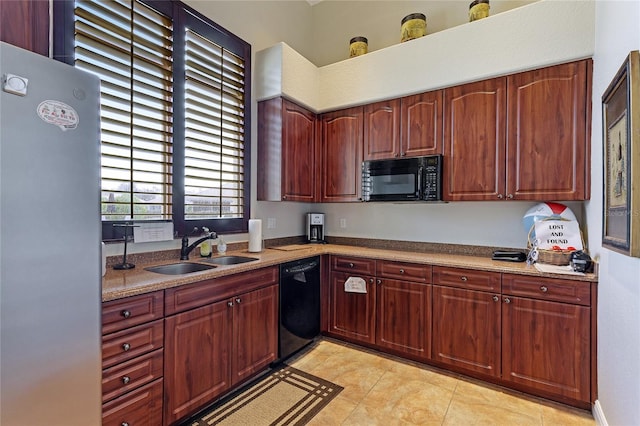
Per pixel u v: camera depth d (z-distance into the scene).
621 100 1.39
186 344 1.83
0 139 1.00
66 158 1.16
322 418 1.93
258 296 2.34
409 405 2.06
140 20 2.14
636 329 1.29
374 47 3.43
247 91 2.96
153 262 2.25
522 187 2.35
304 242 3.68
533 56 2.28
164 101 2.28
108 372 1.47
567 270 2.08
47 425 1.13
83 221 1.21
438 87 2.66
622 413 1.46
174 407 1.76
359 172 3.08
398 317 2.67
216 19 2.68
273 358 2.47
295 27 3.57
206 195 2.59
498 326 2.25
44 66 1.10
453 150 2.61
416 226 3.14
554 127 2.24
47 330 1.12
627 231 1.29
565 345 2.03
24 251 1.05
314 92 3.26
